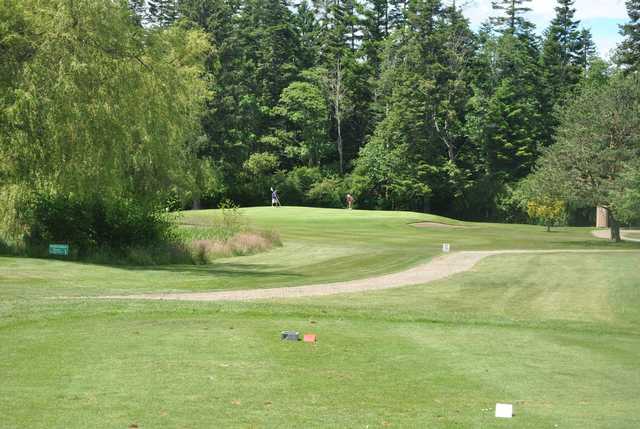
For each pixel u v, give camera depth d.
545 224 81.12
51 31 25.61
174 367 9.30
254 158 80.94
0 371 8.91
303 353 10.47
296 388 8.41
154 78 29.81
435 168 82.56
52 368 9.10
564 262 30.52
